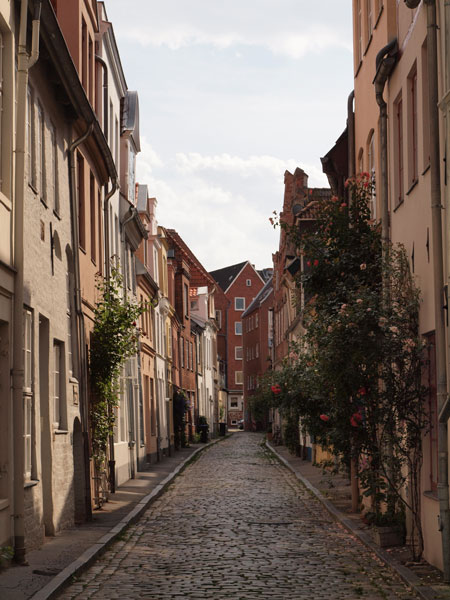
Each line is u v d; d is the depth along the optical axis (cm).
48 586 973
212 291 7331
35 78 1408
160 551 1319
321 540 1416
